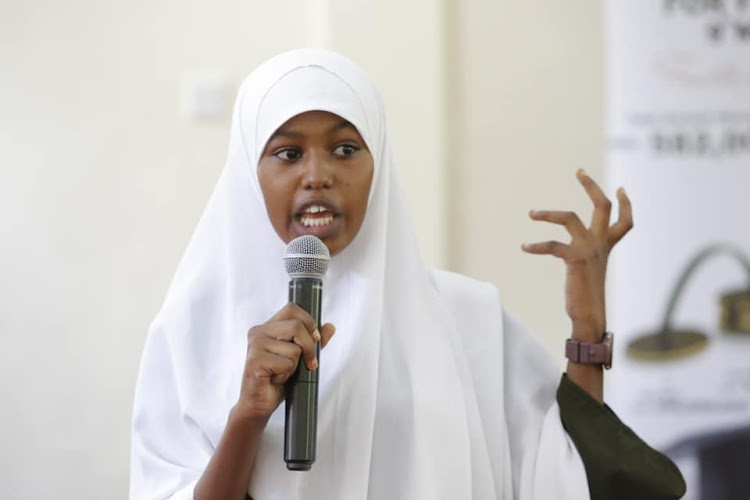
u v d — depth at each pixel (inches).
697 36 455.2
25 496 489.7
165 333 213.5
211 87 485.1
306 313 183.5
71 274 489.4
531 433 218.1
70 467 490.0
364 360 203.0
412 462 203.2
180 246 488.7
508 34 462.9
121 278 489.7
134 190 488.7
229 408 202.1
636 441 215.0
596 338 218.4
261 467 198.2
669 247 452.8
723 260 451.5
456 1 462.3
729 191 452.8
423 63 459.2
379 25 457.7
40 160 489.4
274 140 198.1
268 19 485.1
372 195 207.2
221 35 486.9
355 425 201.9
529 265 461.1
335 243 197.8
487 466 210.7
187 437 206.7
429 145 458.6
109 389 489.7
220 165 488.1
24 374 490.0
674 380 449.1
